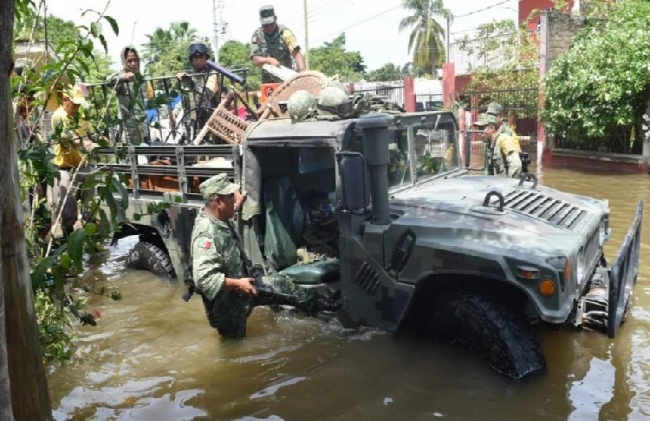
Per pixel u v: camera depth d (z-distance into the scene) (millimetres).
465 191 4492
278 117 5113
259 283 4070
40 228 4176
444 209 4016
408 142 4695
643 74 11812
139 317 4957
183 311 5051
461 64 20375
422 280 3746
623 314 3807
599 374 3623
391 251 3857
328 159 4500
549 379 3527
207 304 4164
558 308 3238
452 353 3830
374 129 3824
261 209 4555
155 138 7113
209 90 6387
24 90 3850
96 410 3504
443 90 17328
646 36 11969
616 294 3447
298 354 4043
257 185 4512
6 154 2336
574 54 13125
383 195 3930
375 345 3951
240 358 4062
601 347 3990
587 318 3900
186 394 3643
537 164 14688
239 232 4637
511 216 3865
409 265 3771
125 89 5883
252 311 4777
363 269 4004
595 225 4199
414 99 17312
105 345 4434
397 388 3521
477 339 3635
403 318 3873
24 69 3543
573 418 3146
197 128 6156
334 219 4648
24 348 2465
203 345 4320
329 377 3701
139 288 5680
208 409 3447
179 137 6648
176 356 4172
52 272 3096
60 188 5000
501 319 3514
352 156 3770
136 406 3521
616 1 14695
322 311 4344
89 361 4172
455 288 3781
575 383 3508
